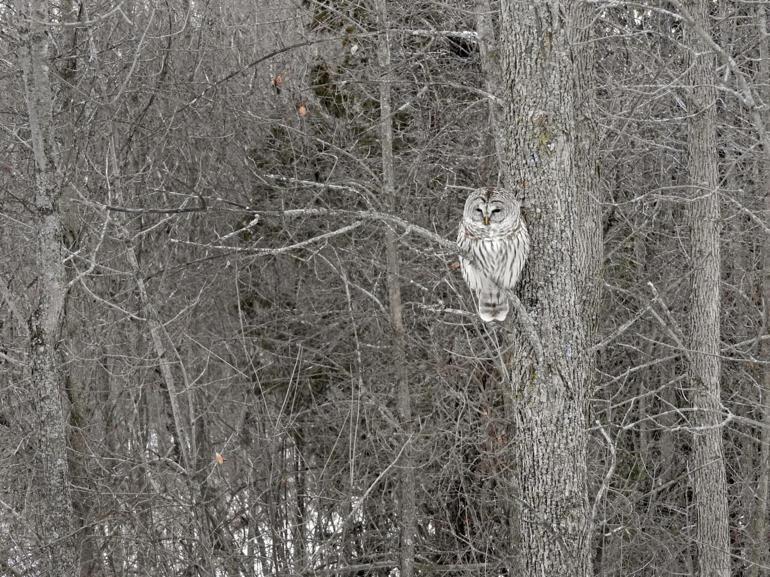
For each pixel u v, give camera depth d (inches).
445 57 467.5
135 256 424.5
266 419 509.4
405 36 472.4
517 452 246.5
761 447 485.1
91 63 413.1
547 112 227.8
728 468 550.9
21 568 337.1
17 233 419.2
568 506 235.9
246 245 502.0
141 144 480.7
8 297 261.1
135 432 478.9
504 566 463.2
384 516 529.3
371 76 446.6
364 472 518.0
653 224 508.4
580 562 238.1
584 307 330.6
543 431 234.8
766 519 446.3
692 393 427.5
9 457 385.1
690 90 379.9
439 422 464.8
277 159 514.3
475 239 239.5
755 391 518.6
